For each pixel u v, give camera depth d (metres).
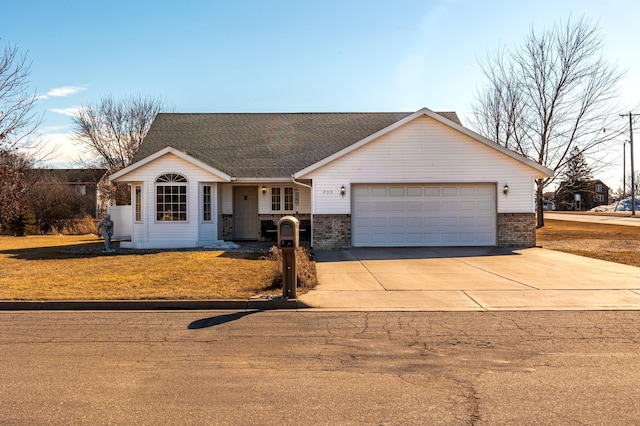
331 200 18.45
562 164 29.50
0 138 13.67
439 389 4.81
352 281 11.30
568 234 25.94
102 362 5.73
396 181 18.44
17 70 14.95
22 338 6.81
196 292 9.70
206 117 25.12
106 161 40.88
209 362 5.71
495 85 30.44
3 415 4.24
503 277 11.73
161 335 6.95
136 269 12.95
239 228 21.78
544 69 28.97
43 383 5.03
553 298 9.38
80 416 4.22
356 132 23.53
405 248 18.17
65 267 13.55
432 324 7.53
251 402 4.52
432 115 18.25
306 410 4.33
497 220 18.50
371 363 5.65
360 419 4.14
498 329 7.19
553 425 4.00
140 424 4.07
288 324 7.58
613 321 7.68
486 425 4.01
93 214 40.88
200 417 4.20
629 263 14.10
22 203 14.02
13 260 15.37
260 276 11.71
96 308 8.85
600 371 5.31
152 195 19.03
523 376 5.17
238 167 20.78
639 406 4.38
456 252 16.91
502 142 30.64
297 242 9.09
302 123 24.48
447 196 18.58
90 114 39.94
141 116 40.56
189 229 19.05
